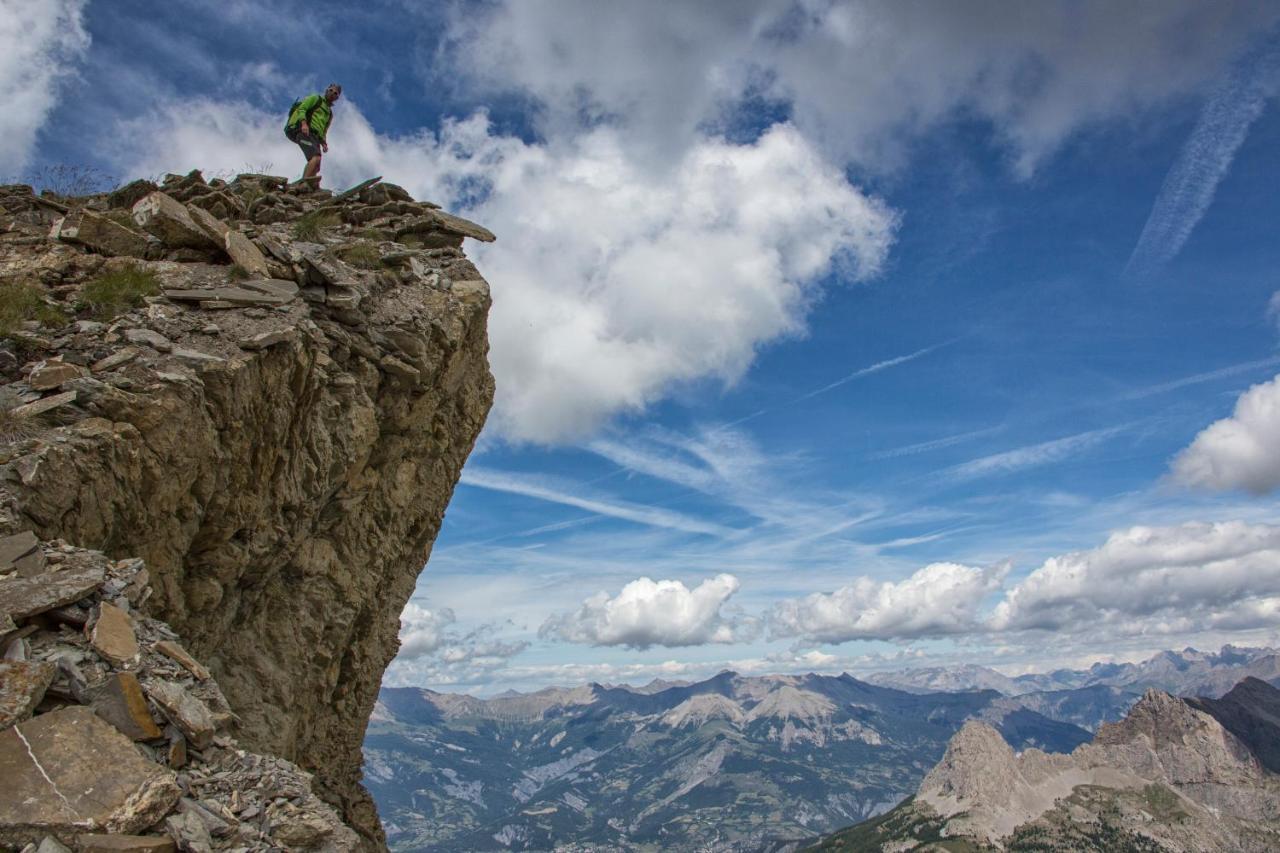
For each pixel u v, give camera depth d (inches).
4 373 573.3
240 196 1032.2
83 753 331.9
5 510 455.2
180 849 319.9
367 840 1069.1
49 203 884.6
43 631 393.7
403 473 1006.4
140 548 598.5
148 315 668.7
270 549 780.6
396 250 995.9
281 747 826.8
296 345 708.7
